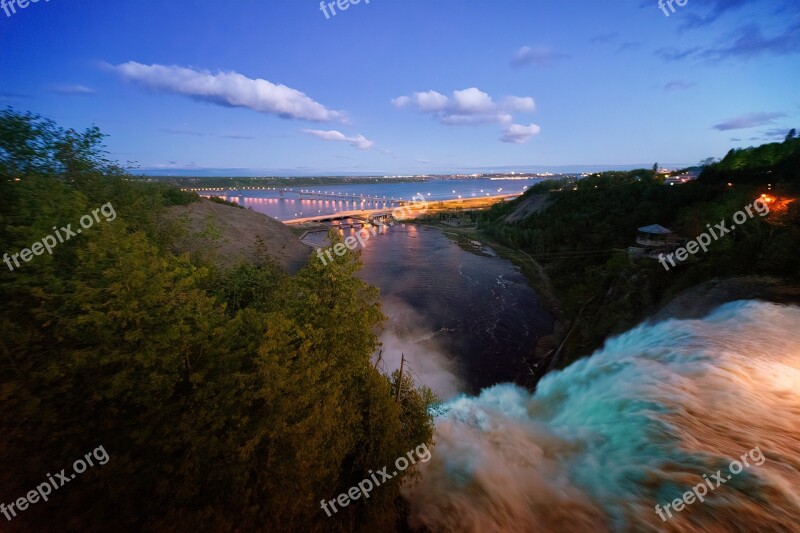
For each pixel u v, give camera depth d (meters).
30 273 8.12
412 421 11.66
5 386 6.97
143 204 14.70
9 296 8.14
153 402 7.08
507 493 11.02
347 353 8.98
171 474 6.82
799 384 12.74
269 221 78.81
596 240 67.62
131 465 6.65
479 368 33.59
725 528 8.11
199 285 12.93
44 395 7.09
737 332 16.98
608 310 31.33
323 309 9.06
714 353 15.44
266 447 7.26
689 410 12.22
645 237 51.28
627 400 13.91
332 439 8.48
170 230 15.08
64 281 8.07
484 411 16.83
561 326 43.44
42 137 11.07
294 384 7.39
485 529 9.87
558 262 68.88
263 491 7.23
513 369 33.41
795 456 9.59
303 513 8.06
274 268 17.06
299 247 74.44
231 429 7.10
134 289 7.34
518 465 12.38
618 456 11.47
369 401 9.82
